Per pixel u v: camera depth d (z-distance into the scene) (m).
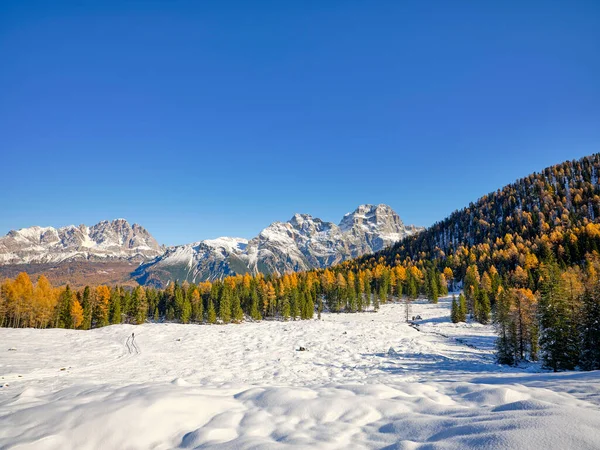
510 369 32.66
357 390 11.17
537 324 37.16
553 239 114.38
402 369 31.55
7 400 11.34
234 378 28.28
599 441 5.67
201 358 39.47
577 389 11.12
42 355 38.22
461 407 9.17
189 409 9.10
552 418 6.69
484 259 128.75
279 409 9.38
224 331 62.91
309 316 90.81
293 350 44.41
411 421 8.07
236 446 7.07
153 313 106.56
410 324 75.88
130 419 8.16
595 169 174.88
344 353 41.66
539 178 189.88
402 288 126.38
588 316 30.36
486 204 197.25
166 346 48.38
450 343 52.69
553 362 30.59
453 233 190.12
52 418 8.45
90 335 56.59
